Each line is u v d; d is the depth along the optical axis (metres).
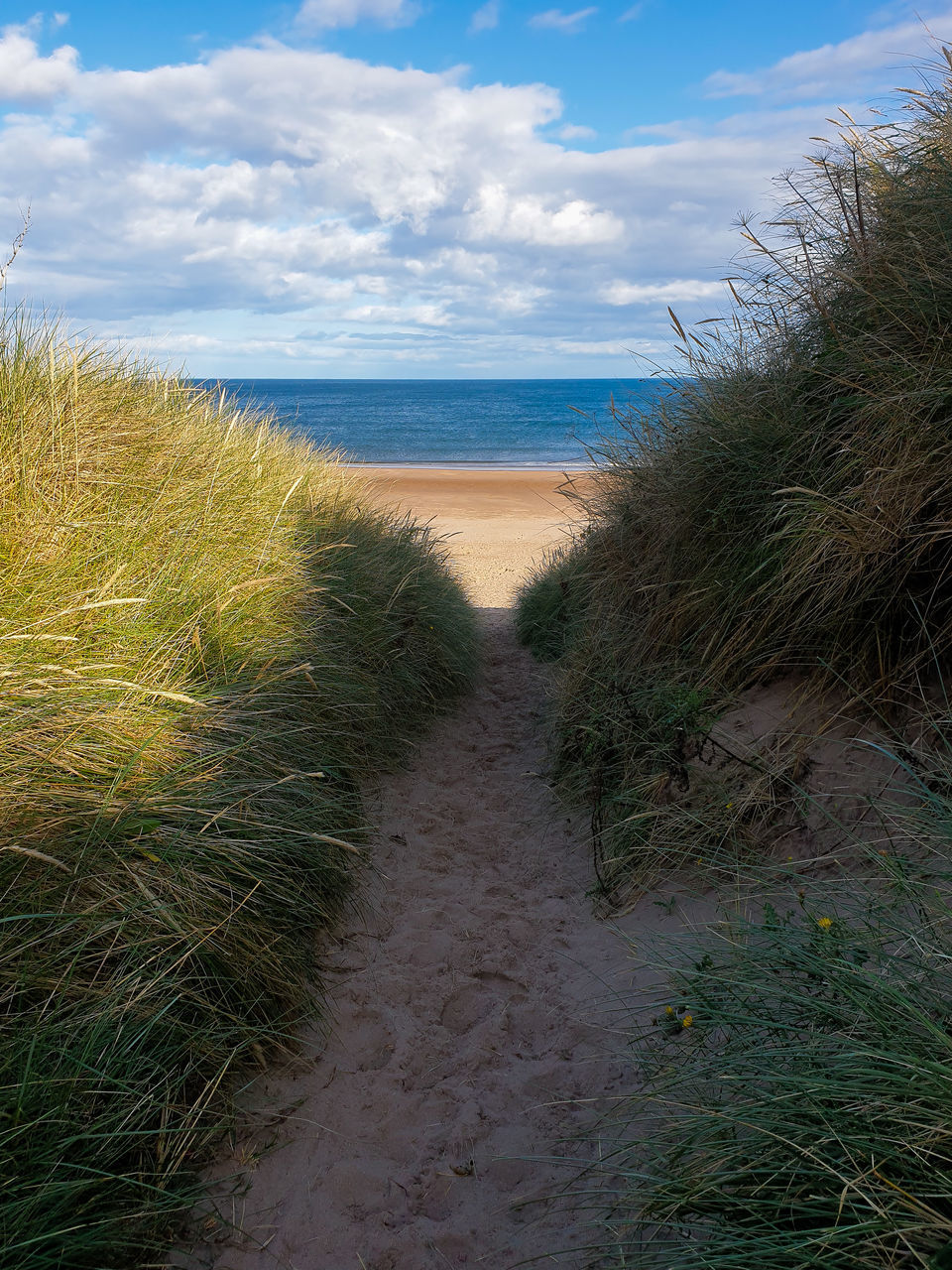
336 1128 2.41
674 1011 2.60
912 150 3.92
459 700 6.07
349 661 4.61
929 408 3.19
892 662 3.24
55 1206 1.77
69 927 2.23
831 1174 1.62
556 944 3.32
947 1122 1.55
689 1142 1.92
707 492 4.18
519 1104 2.53
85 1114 1.96
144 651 3.14
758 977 2.31
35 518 3.27
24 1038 1.96
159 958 2.34
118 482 3.87
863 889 2.63
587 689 4.77
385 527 6.62
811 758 3.29
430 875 3.82
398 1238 2.10
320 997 2.88
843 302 3.87
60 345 4.50
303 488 5.68
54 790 2.40
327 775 3.71
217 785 2.91
